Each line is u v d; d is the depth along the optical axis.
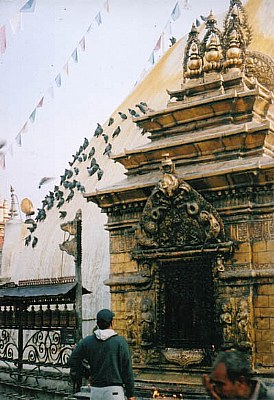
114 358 6.36
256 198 8.47
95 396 6.31
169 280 9.03
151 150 9.89
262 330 8.15
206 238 8.60
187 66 10.33
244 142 8.97
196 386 8.32
